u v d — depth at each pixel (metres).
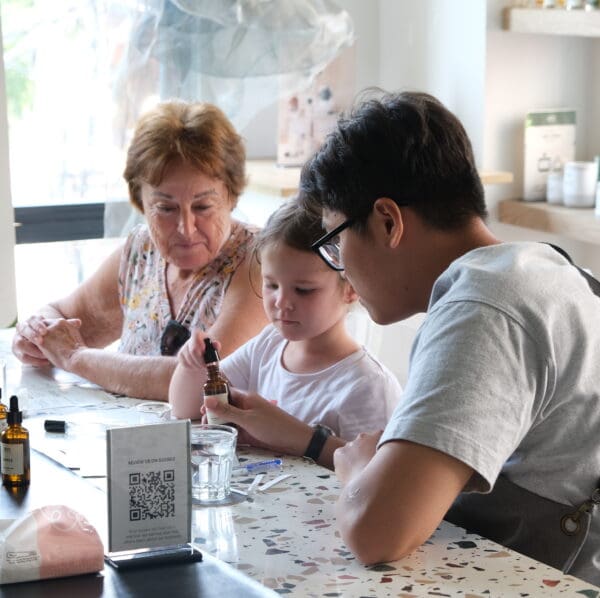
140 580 1.22
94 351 2.32
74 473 1.62
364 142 1.39
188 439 1.29
